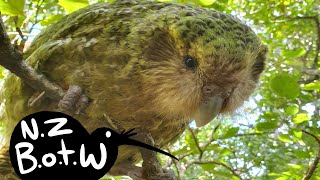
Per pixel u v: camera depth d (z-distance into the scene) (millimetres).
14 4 586
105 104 588
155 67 572
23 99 618
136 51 571
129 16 597
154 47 573
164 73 573
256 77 644
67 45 584
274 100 1132
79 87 582
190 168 1397
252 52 576
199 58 561
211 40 555
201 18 568
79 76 580
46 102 608
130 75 573
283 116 964
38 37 663
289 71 1239
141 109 593
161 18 575
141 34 574
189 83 573
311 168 826
